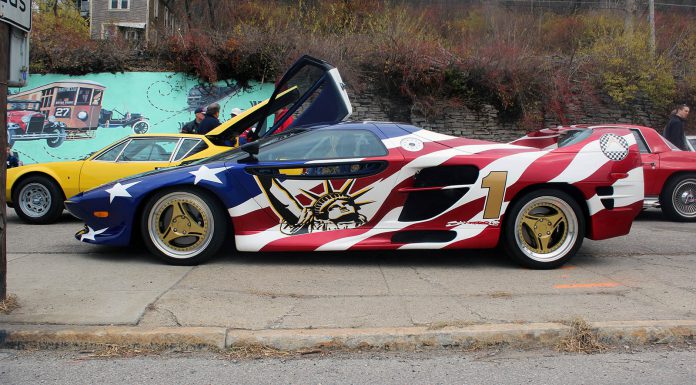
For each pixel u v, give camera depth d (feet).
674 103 54.08
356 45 49.73
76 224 25.90
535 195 17.17
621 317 12.96
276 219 17.16
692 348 12.06
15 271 16.48
